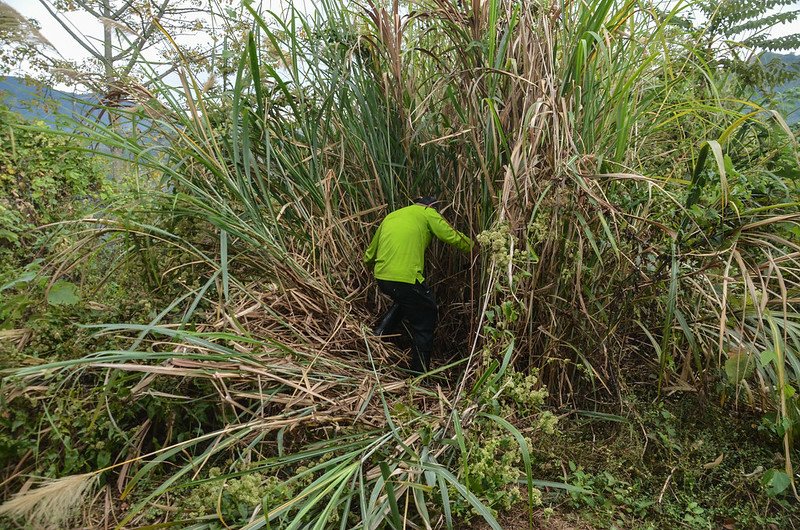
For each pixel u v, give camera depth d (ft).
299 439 9.37
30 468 8.73
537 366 11.02
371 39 13.53
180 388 10.18
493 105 10.28
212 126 13.07
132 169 13.21
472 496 7.22
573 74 11.18
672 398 11.04
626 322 10.96
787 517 8.49
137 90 12.36
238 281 12.04
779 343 8.74
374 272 13.32
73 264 11.13
